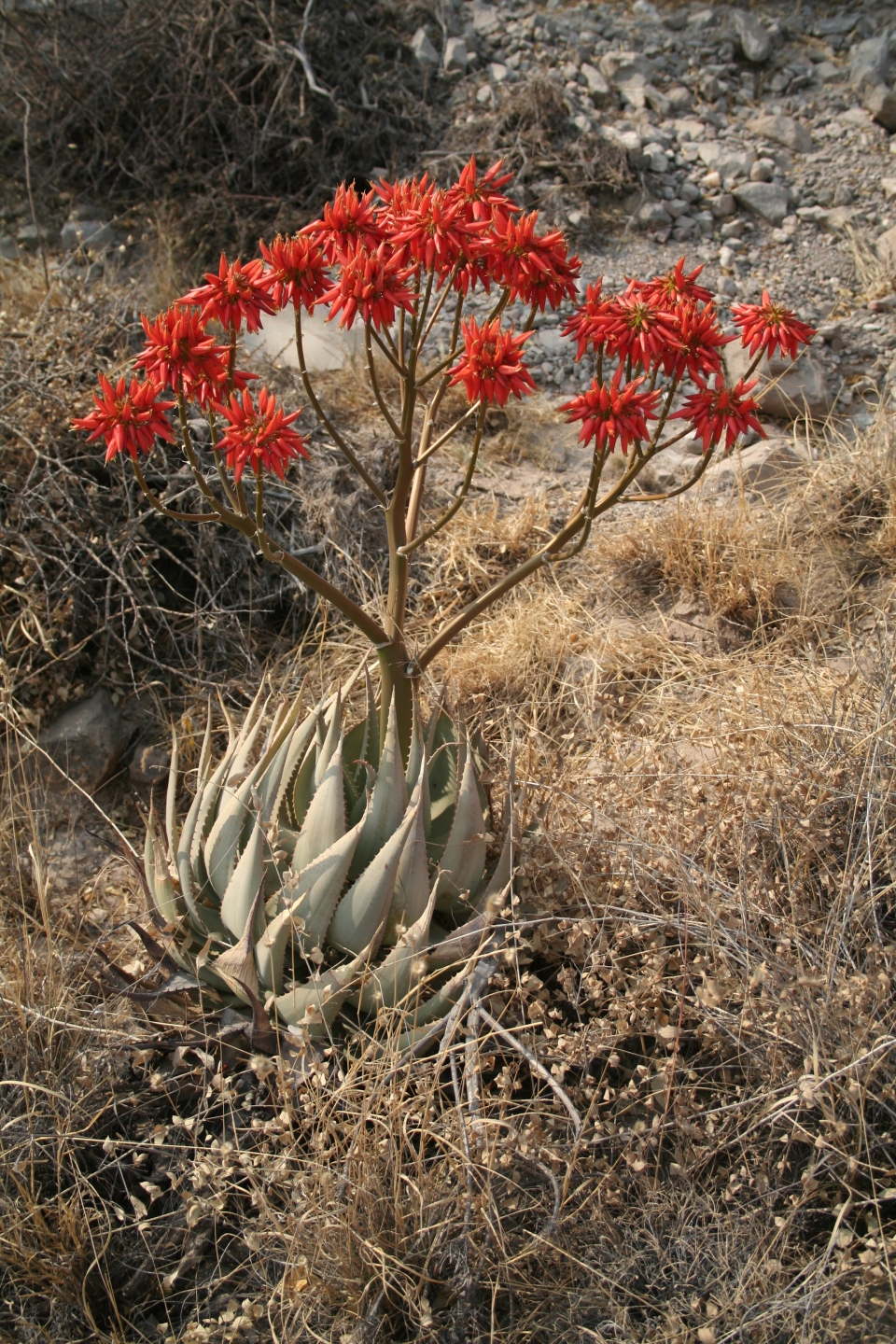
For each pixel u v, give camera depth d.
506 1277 2.27
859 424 5.25
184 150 6.50
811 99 7.27
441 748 2.89
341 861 2.50
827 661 3.96
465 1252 2.22
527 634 4.16
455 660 4.11
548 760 3.53
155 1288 2.45
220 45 6.46
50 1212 2.52
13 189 6.62
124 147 6.53
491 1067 2.61
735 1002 2.69
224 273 2.27
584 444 2.29
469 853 2.74
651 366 2.43
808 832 2.91
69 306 4.79
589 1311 2.28
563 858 2.90
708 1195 2.43
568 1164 2.29
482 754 3.12
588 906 2.80
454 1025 2.48
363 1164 2.30
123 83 6.52
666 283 2.44
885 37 7.27
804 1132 2.36
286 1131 2.37
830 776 3.05
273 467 2.30
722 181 6.62
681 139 6.86
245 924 2.61
